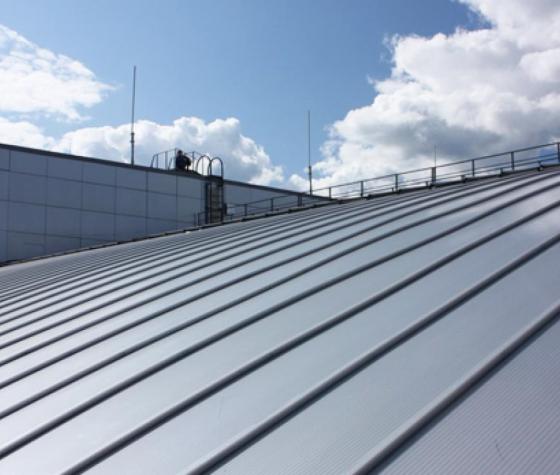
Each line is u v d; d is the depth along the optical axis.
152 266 15.20
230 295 9.55
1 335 10.97
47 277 19.19
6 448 5.78
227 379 6.05
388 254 9.40
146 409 5.87
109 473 4.86
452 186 18.09
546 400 4.29
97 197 38.38
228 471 4.45
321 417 4.84
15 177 35.59
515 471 3.68
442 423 4.31
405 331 6.00
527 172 17.84
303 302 8.11
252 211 44.38
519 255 7.49
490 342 5.30
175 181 41.59
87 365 7.72
